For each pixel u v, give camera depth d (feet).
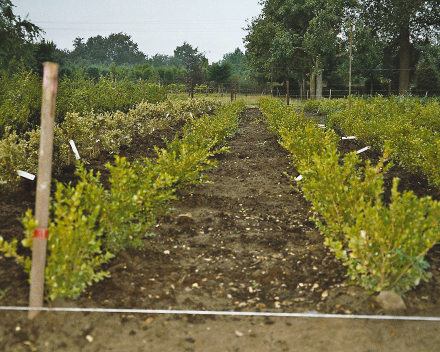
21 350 8.93
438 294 11.55
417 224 10.92
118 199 13.08
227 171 27.94
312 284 12.40
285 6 138.41
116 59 510.17
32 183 19.76
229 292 12.05
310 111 92.12
